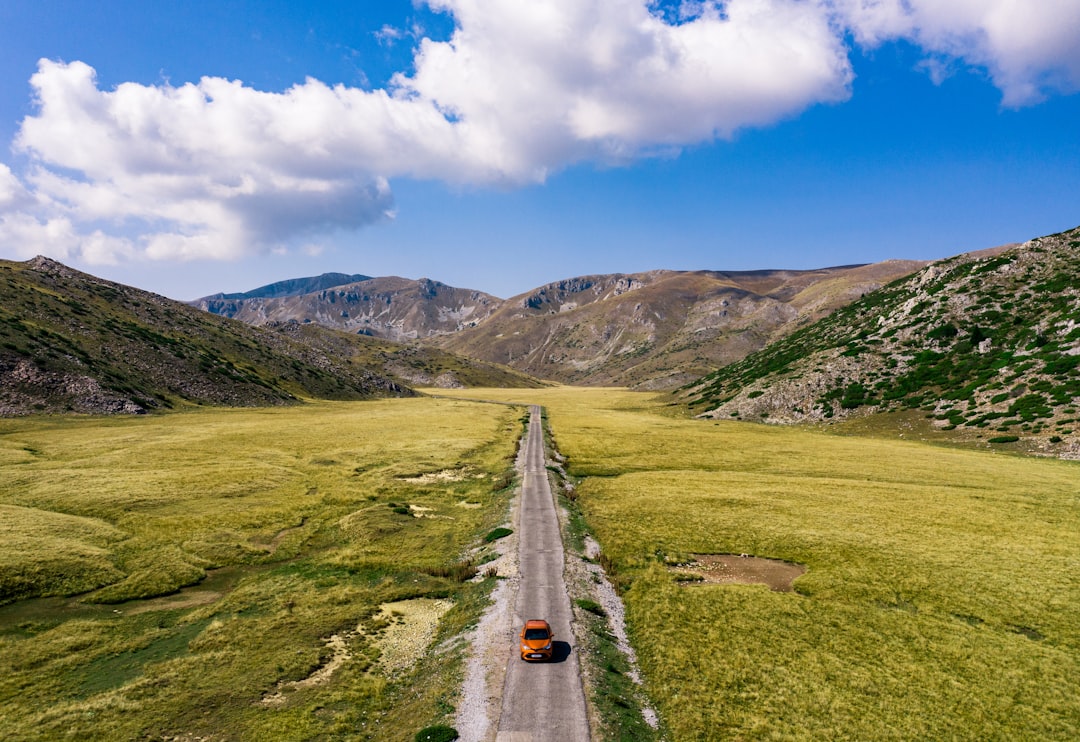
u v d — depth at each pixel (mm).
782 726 22000
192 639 30406
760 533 48375
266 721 23031
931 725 22141
